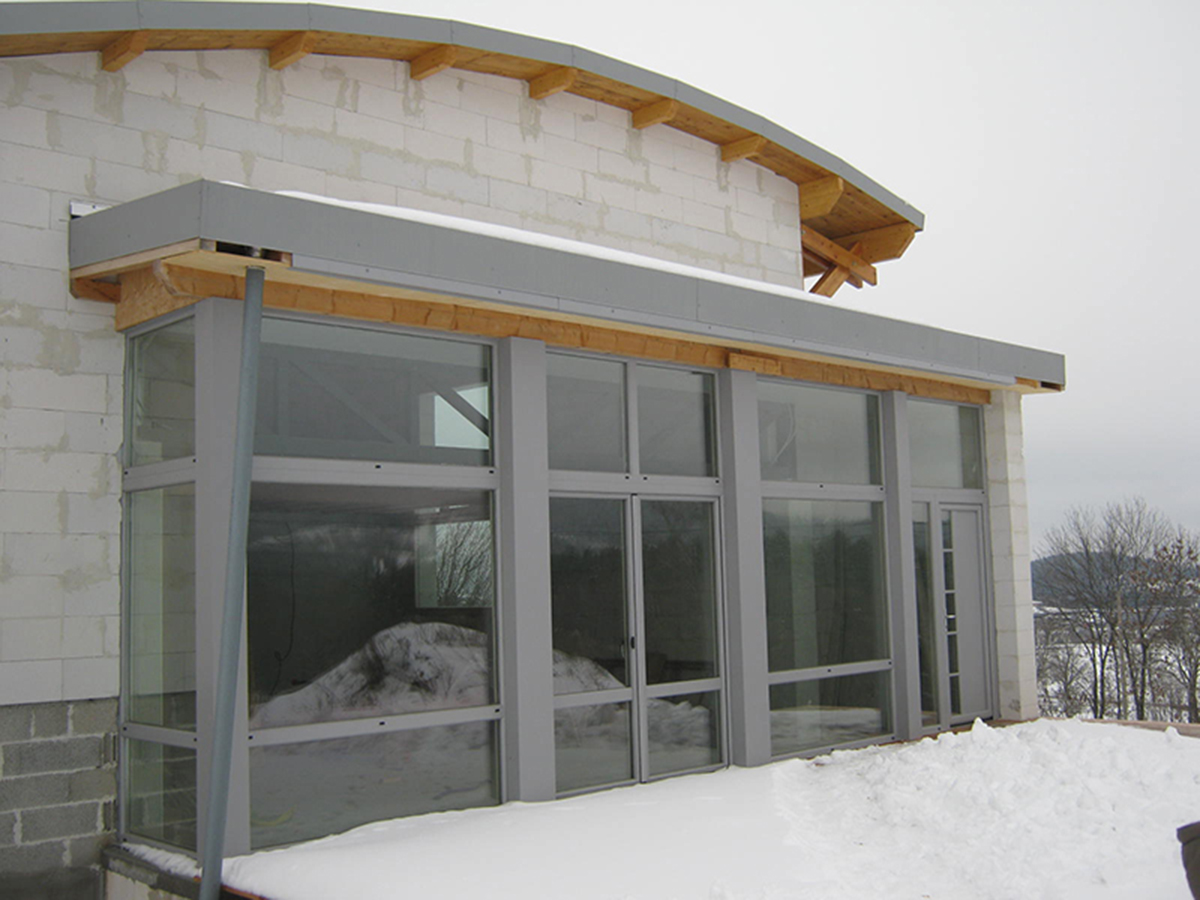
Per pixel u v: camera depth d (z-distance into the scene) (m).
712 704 7.54
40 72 5.85
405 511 6.04
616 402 7.19
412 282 5.34
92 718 5.74
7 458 5.59
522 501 6.37
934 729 9.20
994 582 9.98
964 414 9.98
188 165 6.35
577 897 4.57
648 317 6.42
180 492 5.55
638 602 7.11
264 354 5.55
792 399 8.38
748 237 9.61
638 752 6.99
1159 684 34.72
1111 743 6.29
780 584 8.12
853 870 5.04
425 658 6.04
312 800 5.51
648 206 8.79
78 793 5.67
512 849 5.21
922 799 5.84
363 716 5.73
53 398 5.75
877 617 8.85
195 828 5.24
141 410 5.90
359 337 5.94
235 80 6.59
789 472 8.27
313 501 5.66
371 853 5.11
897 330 8.08
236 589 4.89
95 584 5.80
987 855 5.12
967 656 9.71
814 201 10.09
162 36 6.05
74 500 5.77
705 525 7.66
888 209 10.98
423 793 5.97
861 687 8.62
